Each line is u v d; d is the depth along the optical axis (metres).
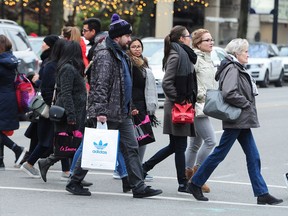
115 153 19.36
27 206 18.75
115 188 21.83
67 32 23.45
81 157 19.78
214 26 105.69
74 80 21.00
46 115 22.25
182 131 20.72
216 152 20.09
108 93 19.36
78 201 19.59
